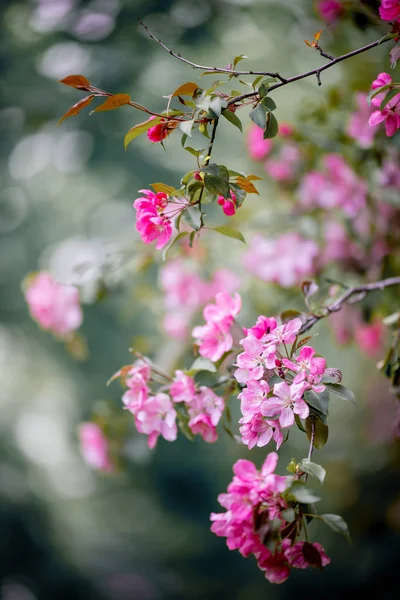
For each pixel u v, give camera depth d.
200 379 1.91
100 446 2.38
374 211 2.39
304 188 2.54
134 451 2.38
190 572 6.13
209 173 1.76
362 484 3.56
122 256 2.35
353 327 2.41
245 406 1.74
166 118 1.76
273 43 3.61
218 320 1.90
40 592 5.66
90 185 5.95
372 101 1.85
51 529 6.07
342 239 2.45
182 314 2.56
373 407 3.69
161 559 6.20
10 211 6.27
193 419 1.89
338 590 3.84
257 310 2.50
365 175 2.36
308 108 2.39
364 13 2.25
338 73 2.85
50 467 6.37
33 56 3.18
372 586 3.62
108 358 6.35
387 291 2.31
